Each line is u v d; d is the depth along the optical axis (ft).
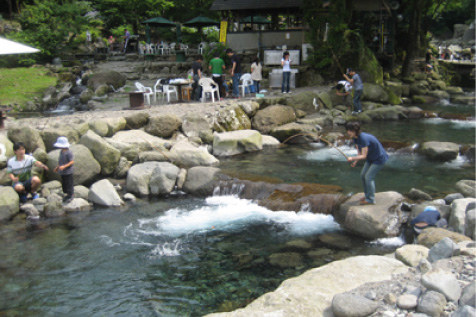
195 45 102.53
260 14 75.97
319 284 13.75
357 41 63.77
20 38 78.84
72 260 19.10
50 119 38.40
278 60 68.95
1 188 24.88
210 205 25.95
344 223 21.97
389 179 28.68
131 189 28.12
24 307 15.55
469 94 76.48
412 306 11.82
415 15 75.77
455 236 17.28
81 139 30.68
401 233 20.68
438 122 48.19
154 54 84.84
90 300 15.97
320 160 33.96
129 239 21.20
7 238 21.47
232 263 18.58
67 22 89.10
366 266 14.73
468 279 12.93
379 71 63.72
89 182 29.14
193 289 16.61
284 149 37.93
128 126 36.42
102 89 61.46
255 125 43.01
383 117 50.70
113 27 109.19
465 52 135.95
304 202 24.26
